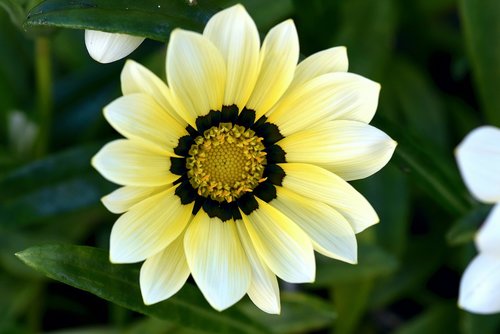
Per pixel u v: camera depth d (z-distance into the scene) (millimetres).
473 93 646
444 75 649
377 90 474
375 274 562
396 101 607
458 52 635
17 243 583
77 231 591
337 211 481
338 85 476
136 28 487
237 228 491
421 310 624
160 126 477
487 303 474
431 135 604
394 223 582
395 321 623
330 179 479
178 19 491
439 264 607
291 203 490
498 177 462
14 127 611
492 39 564
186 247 475
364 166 481
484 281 473
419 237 611
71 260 487
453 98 628
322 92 478
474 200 545
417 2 615
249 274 484
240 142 490
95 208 579
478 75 570
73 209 564
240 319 525
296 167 487
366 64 578
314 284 564
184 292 513
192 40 464
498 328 603
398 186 582
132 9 489
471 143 461
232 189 493
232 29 470
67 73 638
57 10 485
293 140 487
